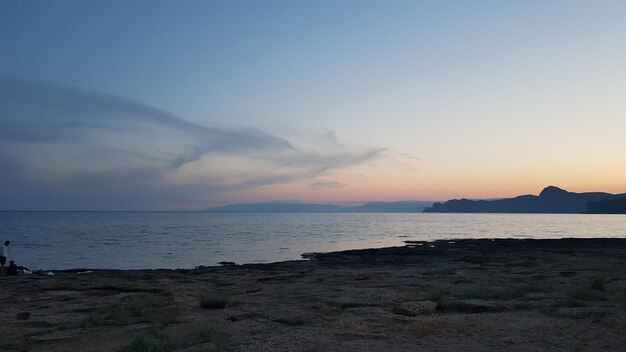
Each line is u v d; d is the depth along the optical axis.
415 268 26.67
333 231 88.25
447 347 8.45
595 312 11.27
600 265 25.14
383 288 17.33
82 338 9.70
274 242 58.75
